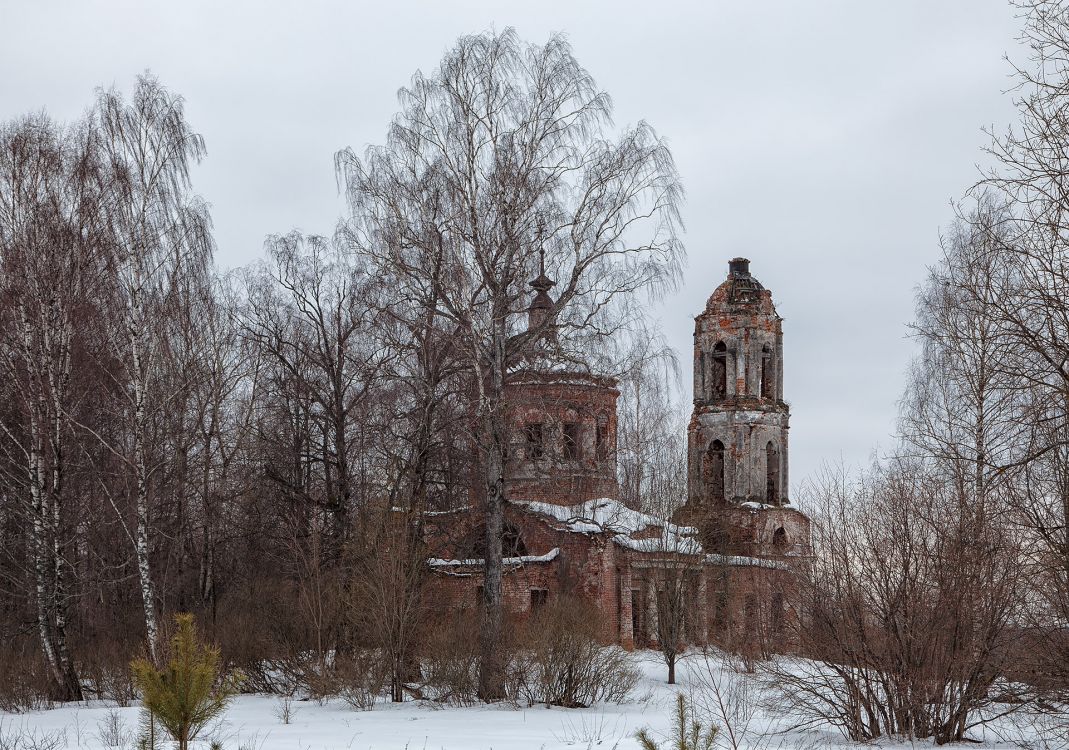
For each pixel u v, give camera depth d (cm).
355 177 3006
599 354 3005
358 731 2231
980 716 2034
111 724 2188
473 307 2934
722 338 5894
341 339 4091
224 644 3159
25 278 2959
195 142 3116
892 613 1962
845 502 2092
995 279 2580
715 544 5025
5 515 3609
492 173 2914
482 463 3506
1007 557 1877
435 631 2941
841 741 1956
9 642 3503
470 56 2944
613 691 2847
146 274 3009
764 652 2520
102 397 3422
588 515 4531
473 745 1945
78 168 3030
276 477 4044
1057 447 1631
